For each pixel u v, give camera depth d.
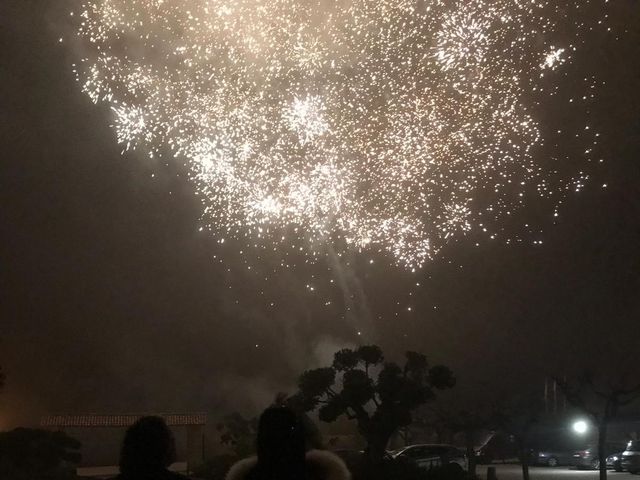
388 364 19.95
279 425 5.29
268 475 5.20
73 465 27.33
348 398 19.16
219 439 36.88
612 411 21.47
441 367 20.08
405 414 19.48
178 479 5.43
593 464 43.41
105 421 34.47
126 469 5.43
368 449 19.58
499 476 37.25
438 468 21.11
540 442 45.34
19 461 24.66
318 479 5.36
